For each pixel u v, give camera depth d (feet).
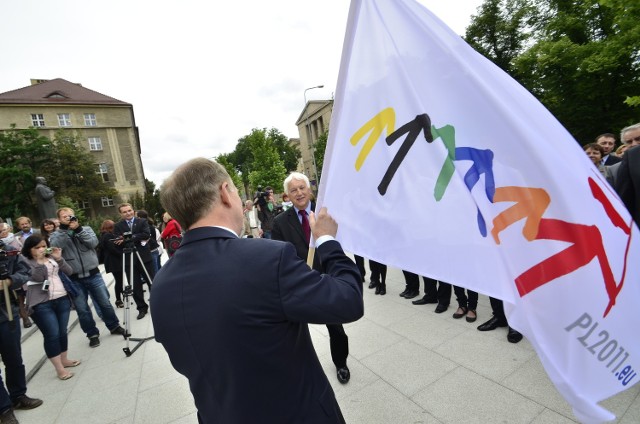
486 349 9.42
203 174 3.27
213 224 3.23
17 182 93.50
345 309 2.86
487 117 3.49
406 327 11.63
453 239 3.71
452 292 14.69
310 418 2.99
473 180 3.58
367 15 4.28
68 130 108.17
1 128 101.40
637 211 7.89
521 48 58.90
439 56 3.79
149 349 13.14
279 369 2.83
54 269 11.93
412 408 7.45
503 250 3.39
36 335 16.47
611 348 3.02
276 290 2.76
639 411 6.50
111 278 29.76
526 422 6.56
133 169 116.67
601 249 3.08
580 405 3.01
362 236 4.36
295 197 8.29
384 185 4.21
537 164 3.23
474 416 6.93
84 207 107.45
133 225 17.93
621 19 29.35
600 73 39.14
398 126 4.07
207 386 2.94
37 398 10.33
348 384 8.69
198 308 2.81
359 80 4.34
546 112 3.53
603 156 13.21
